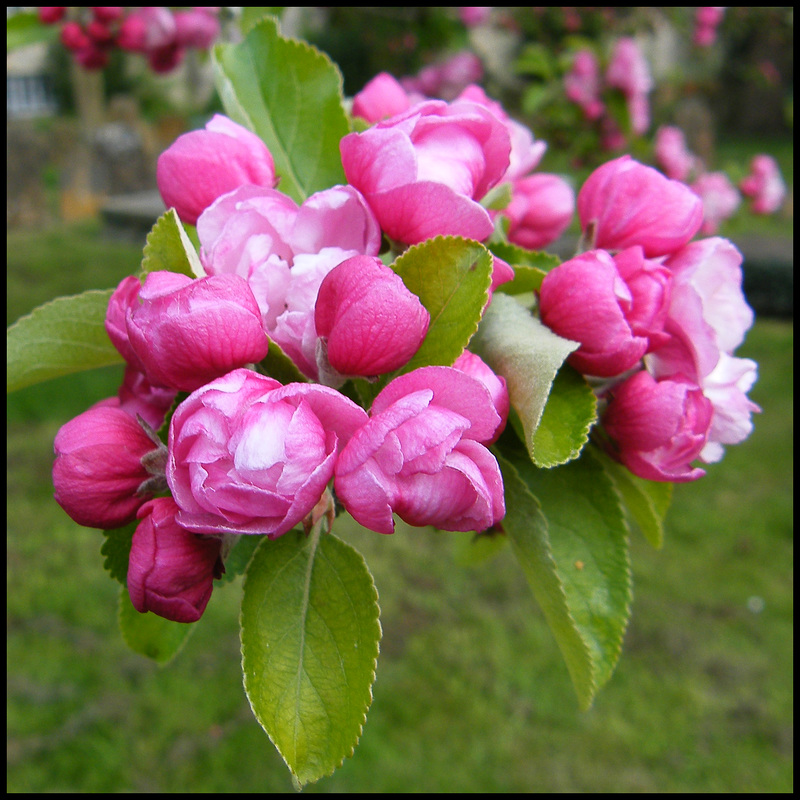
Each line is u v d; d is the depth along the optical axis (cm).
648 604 80
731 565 86
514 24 99
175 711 65
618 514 22
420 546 88
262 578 19
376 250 20
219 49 26
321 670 18
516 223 28
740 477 103
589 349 21
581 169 80
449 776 61
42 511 92
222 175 21
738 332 22
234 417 17
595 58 74
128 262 181
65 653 71
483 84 91
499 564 86
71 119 348
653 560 87
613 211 22
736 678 71
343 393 19
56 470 19
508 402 20
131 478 20
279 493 16
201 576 18
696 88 114
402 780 60
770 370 129
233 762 61
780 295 155
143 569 18
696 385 21
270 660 18
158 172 22
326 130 25
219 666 70
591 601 22
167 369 18
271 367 19
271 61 26
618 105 73
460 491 17
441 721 66
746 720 66
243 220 20
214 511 17
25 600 77
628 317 21
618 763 62
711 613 79
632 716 67
